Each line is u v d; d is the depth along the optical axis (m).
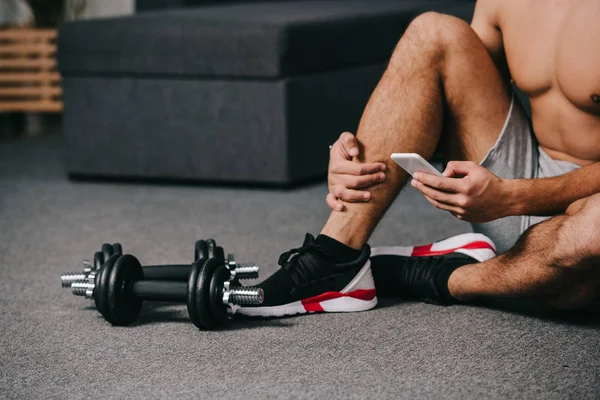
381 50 2.98
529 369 1.14
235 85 2.65
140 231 2.18
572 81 1.31
